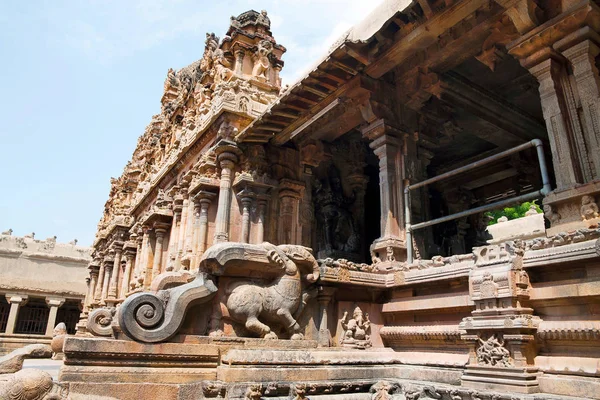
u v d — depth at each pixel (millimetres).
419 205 8953
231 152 13781
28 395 4117
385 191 8547
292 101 10672
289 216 13305
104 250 34656
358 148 13617
